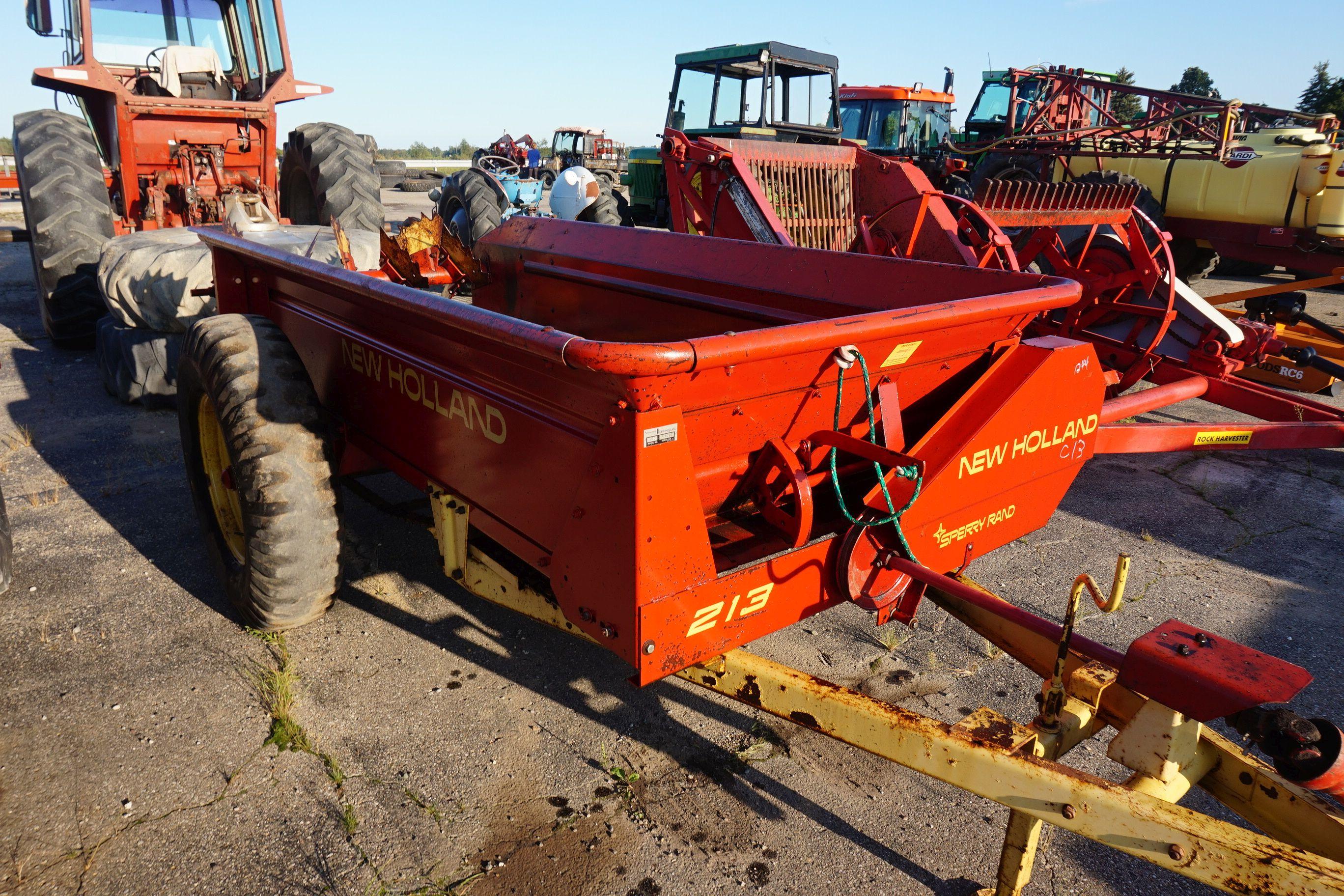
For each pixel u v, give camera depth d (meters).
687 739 2.46
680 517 1.72
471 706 2.57
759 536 2.17
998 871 1.94
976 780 1.69
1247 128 10.74
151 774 2.24
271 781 2.23
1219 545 3.83
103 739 2.37
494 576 2.42
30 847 2.00
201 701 2.54
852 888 1.97
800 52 7.71
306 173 7.28
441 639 2.91
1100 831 1.54
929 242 5.00
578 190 9.39
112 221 6.08
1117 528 4.00
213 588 3.19
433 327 2.19
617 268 3.63
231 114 6.58
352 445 3.05
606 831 2.11
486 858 2.01
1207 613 3.22
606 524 1.73
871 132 12.39
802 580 2.04
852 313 2.79
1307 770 1.46
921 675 2.79
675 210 5.50
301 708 2.53
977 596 1.93
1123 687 1.86
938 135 12.85
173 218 6.71
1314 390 5.34
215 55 7.05
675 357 1.51
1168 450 3.88
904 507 2.03
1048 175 9.89
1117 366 5.06
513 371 1.94
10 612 2.99
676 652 1.80
